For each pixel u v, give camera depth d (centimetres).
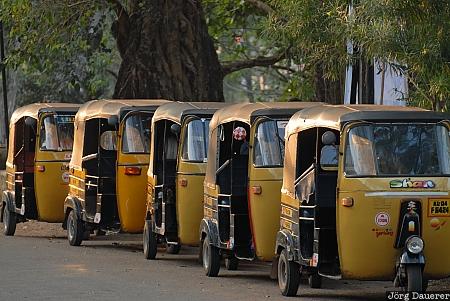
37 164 4300
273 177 3031
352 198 2577
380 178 2577
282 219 2911
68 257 3700
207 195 3306
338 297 2820
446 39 2764
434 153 2625
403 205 2559
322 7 3091
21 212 4419
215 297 2775
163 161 3569
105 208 3966
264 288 2981
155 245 3666
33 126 4312
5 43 6084
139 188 3828
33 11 5034
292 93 5700
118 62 7819
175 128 3459
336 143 2698
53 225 4953
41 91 6806
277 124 3075
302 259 2753
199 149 3462
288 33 3325
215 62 5191
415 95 3025
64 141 4328
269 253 3044
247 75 9450
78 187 4078
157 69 5050
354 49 3200
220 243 3200
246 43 7406
